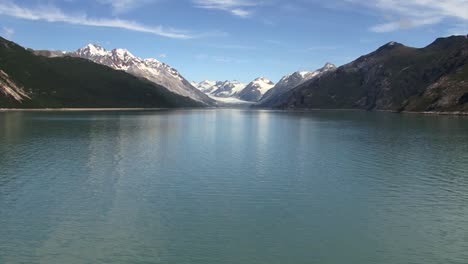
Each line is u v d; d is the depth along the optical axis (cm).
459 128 14038
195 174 5878
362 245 3369
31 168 6234
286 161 7025
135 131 12769
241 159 7212
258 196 4741
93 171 6044
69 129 13112
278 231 3650
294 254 3192
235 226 3762
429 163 6856
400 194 4872
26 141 9519
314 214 4109
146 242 3394
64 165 6506
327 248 3309
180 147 8831
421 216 4075
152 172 6000
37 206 4294
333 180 5559
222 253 3197
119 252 3203
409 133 12238
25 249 3244
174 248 3284
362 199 4644
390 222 3900
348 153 7975
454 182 5453
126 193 4819
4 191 4869
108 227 3716
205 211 4178
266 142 9931
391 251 3262
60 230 3638
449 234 3612
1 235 3512
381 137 11081
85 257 3114
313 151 8269
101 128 13762
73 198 4600
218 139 10619
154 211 4169
